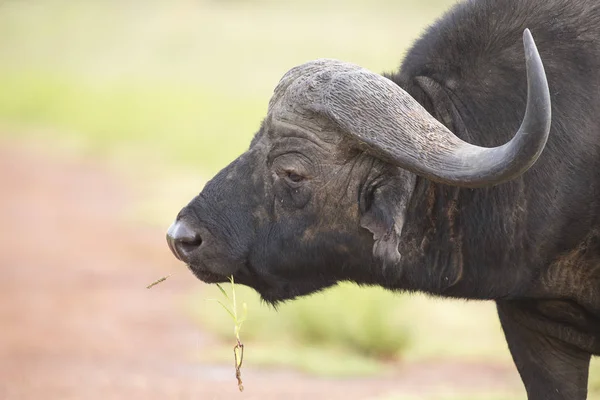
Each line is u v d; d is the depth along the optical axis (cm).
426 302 5072
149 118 12025
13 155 10788
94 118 12562
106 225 7119
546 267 2317
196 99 12988
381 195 2244
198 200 2345
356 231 2297
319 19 19512
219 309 4672
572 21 2314
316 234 2314
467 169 2056
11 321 4638
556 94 2252
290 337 4384
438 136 2119
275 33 18300
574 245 2288
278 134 2291
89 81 15425
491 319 4834
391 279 2352
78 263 5922
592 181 2250
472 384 3716
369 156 2248
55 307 4912
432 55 2381
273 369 3897
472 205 2273
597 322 2420
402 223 2233
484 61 2328
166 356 4047
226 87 14038
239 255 2330
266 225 2327
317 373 3856
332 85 2198
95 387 3541
